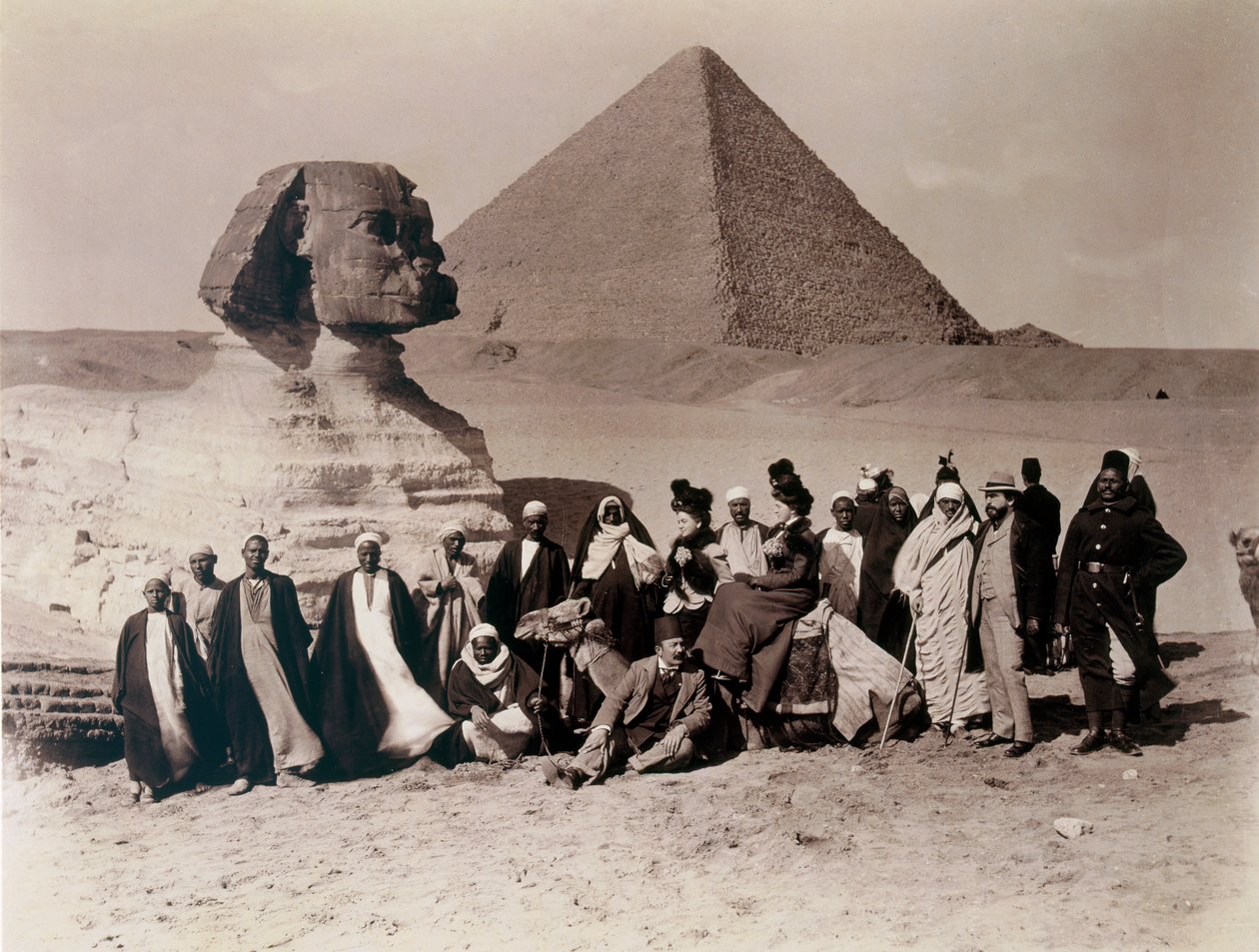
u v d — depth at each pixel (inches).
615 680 334.3
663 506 568.7
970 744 328.2
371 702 344.2
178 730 343.0
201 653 354.3
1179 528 520.7
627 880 269.4
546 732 340.8
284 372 434.6
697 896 260.4
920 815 289.1
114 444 458.3
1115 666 317.7
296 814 320.2
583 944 243.6
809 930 243.9
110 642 408.5
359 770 342.3
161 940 255.0
